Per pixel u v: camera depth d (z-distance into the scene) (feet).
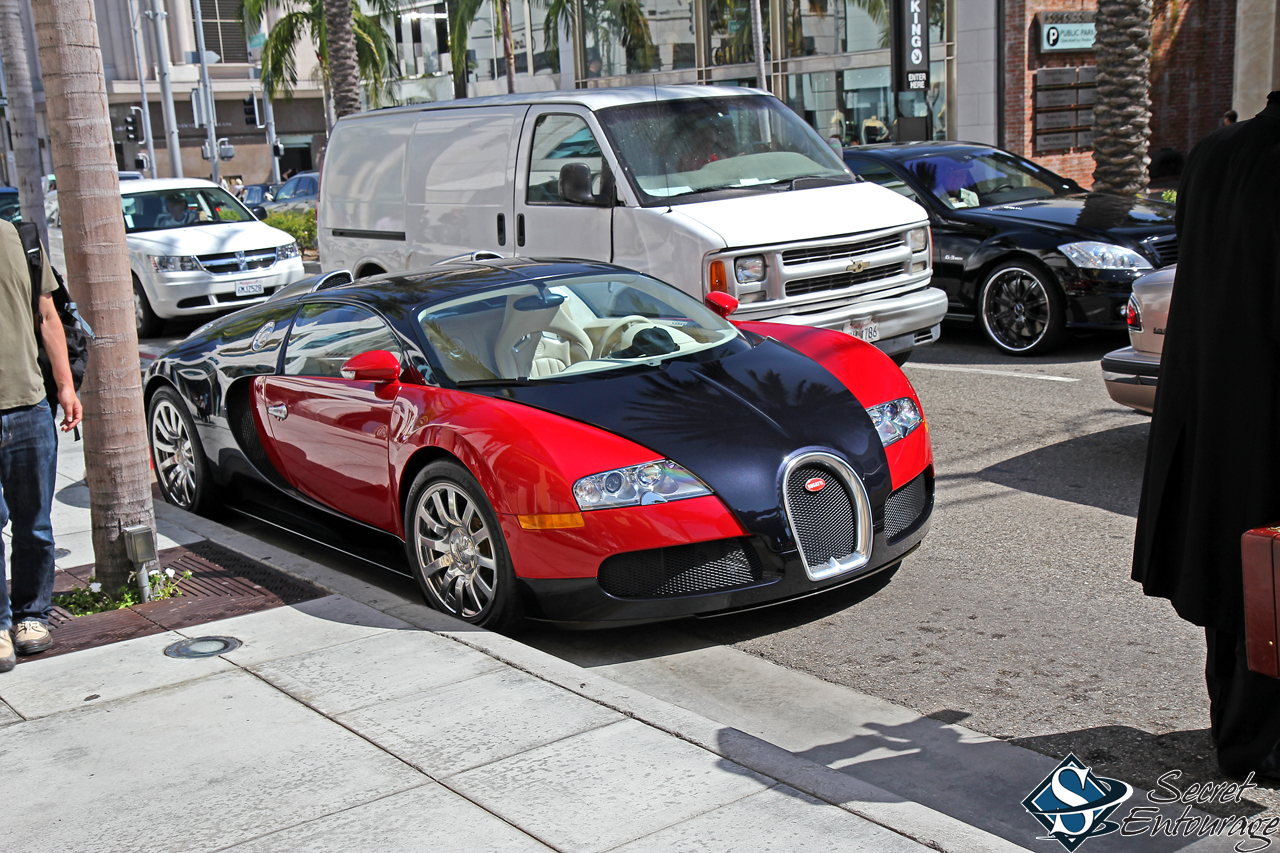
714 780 10.01
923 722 12.23
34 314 13.98
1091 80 65.31
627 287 18.37
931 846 8.84
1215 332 9.43
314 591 15.75
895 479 15.23
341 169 34.63
